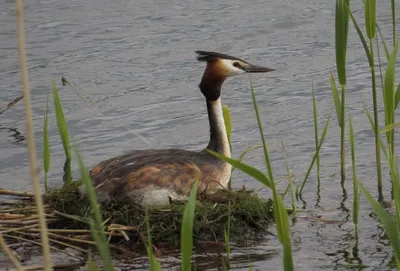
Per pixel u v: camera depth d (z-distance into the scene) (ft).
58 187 41.60
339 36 39.34
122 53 62.34
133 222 36.29
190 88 56.54
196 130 50.19
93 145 48.21
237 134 49.39
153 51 62.69
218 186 39.27
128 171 37.42
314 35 64.69
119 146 48.11
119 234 35.60
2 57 61.46
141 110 53.21
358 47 61.87
